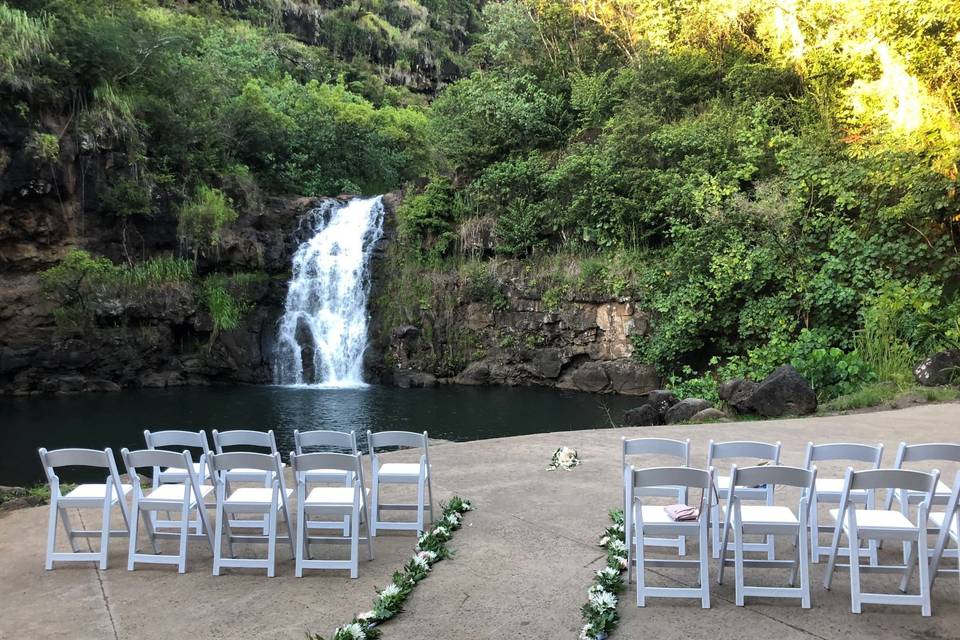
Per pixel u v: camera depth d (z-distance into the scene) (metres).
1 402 18.95
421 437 5.65
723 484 5.15
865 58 18.70
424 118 42.41
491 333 21.75
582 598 4.37
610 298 19.50
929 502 4.02
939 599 4.29
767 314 15.60
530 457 8.45
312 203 27.48
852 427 9.94
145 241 23.69
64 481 11.67
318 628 4.06
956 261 14.15
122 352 21.53
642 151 20.05
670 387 16.22
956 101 17.08
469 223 23.31
